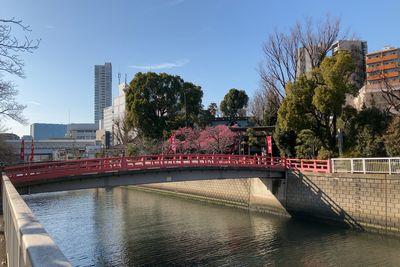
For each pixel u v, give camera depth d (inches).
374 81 2691.9
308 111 1518.2
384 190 1080.8
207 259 908.6
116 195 2283.5
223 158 1402.6
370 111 1469.0
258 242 1048.2
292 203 1423.5
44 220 1433.3
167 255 951.6
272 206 1514.5
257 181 1598.2
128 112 2667.3
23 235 150.7
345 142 1467.8
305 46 1884.8
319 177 1314.0
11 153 2169.0
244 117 2861.7
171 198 2058.3
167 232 1198.9
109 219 1440.7
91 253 982.4
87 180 1090.7
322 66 1480.1
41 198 2175.2
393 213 1051.3
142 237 1138.0
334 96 1401.3
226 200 1770.4
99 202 1958.7
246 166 1396.4
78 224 1346.0
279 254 927.0
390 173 1075.3
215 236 1135.0
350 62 1412.4
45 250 123.2
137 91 2613.2
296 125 1514.5
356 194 1170.0
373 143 1338.6
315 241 1031.6
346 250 933.2
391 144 1248.2
